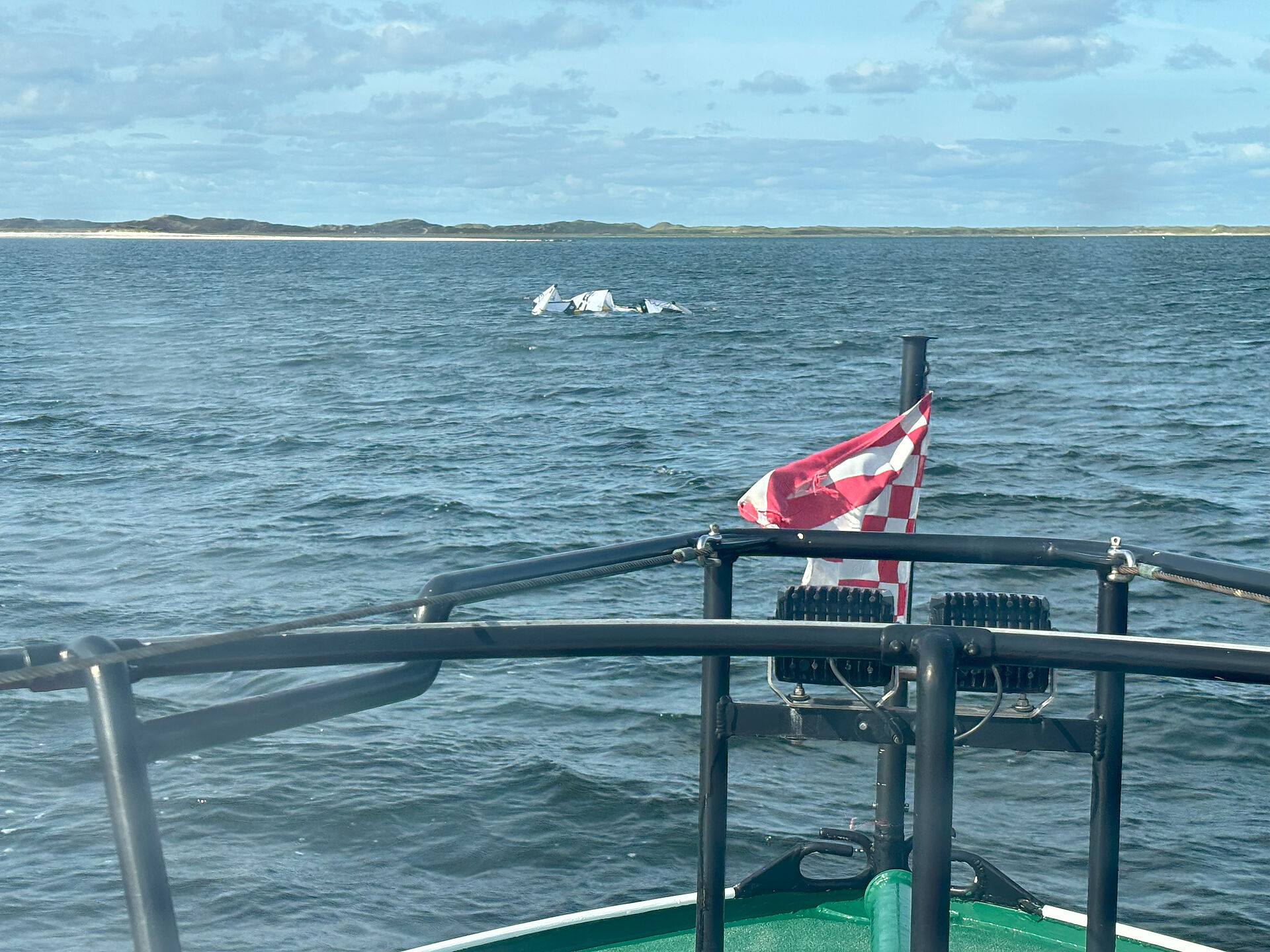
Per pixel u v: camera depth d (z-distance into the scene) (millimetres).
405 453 38688
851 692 3744
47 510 30672
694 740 16812
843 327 84375
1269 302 109625
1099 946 3904
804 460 5035
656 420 45062
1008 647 2664
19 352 71812
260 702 2578
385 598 23328
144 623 21672
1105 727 3834
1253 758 15961
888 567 4969
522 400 51094
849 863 13484
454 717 17484
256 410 48562
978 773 15547
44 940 11984
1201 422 43750
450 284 154125
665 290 135375
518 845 13953
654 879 13312
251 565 25531
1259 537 27922
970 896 5555
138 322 95062
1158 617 21250
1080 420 44375
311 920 12492
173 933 2074
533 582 3414
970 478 34094
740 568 24422
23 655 2273
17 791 14922
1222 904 12594
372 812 14641
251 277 178000
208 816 14508
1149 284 144000
